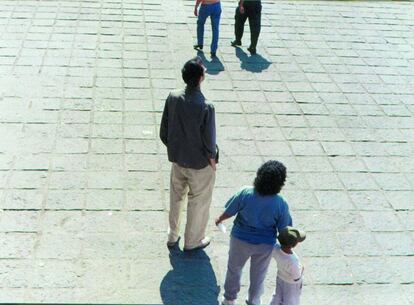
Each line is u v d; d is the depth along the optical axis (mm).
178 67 10266
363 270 6418
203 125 5570
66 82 9438
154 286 5949
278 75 10422
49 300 5625
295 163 8094
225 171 7758
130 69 10047
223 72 10320
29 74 9547
